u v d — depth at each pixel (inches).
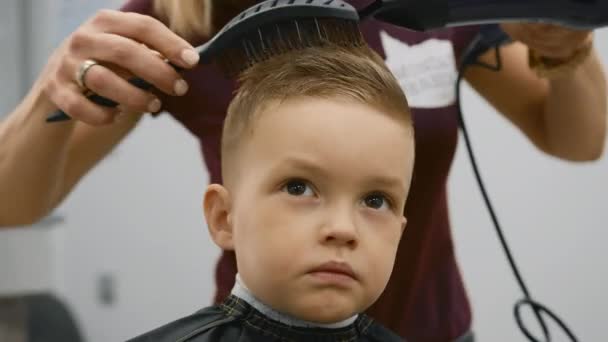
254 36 21.4
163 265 74.8
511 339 56.9
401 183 20.6
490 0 22.5
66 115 23.0
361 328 22.8
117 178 77.7
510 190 56.7
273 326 21.1
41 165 26.8
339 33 22.1
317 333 21.1
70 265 83.1
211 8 26.3
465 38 31.2
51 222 79.4
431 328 31.4
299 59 21.2
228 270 28.0
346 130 19.6
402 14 22.9
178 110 29.0
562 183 54.7
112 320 79.9
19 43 79.0
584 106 33.8
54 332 68.8
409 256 30.1
